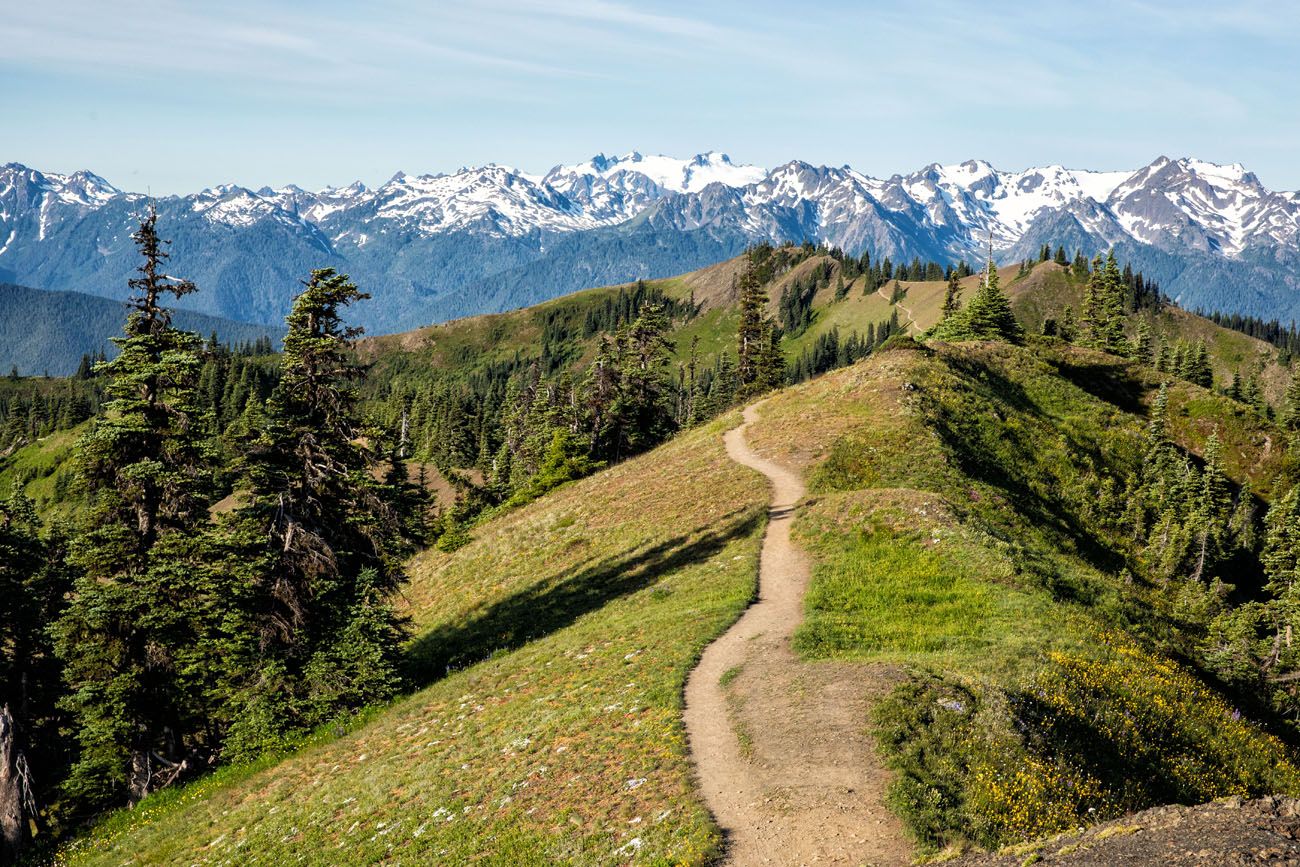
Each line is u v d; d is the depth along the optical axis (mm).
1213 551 58438
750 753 18250
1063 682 21344
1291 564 52094
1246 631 40219
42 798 36781
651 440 96625
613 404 92812
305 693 34469
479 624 44406
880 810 15234
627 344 95750
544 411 105938
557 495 70750
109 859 26844
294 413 38531
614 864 15305
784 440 57188
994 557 31375
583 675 27188
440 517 93812
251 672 35062
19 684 39125
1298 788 20125
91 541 33906
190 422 34812
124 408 33656
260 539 35062
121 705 33094
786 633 26625
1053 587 30141
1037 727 18719
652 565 41562
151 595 32812
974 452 55000
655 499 53938
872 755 17125
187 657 34469
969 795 15766
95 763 33094
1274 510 59125
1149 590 47250
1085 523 54812
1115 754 19047
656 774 18219
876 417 56719
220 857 23172
